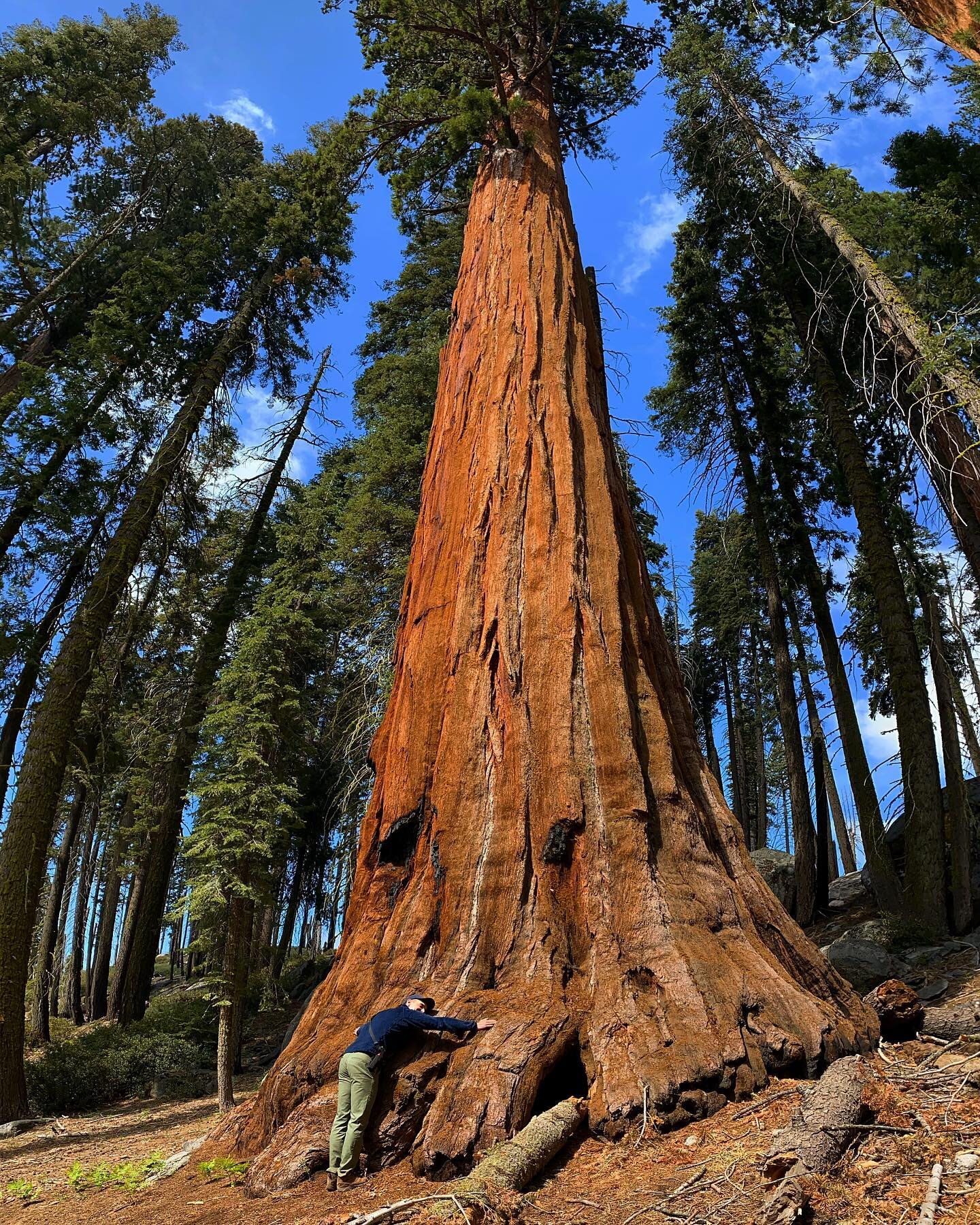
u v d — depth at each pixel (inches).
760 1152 161.2
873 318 548.7
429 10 444.1
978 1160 141.0
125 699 799.7
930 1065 199.2
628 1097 187.8
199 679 837.2
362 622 708.7
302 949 1343.5
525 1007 209.9
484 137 422.6
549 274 346.6
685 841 242.2
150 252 799.7
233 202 841.5
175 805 821.2
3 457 638.5
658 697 268.4
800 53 599.8
